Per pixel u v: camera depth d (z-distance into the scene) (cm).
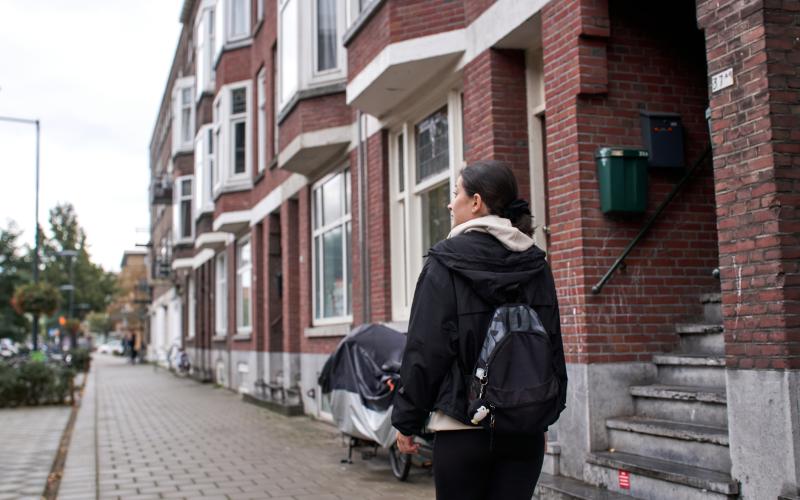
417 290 265
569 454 590
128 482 778
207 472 828
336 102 1161
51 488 758
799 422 402
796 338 409
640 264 602
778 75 429
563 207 614
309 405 1348
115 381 2767
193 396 1959
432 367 254
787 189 421
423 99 904
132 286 8225
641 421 554
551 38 637
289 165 1291
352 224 1138
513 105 728
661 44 632
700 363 544
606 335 584
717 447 475
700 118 634
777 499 407
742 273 437
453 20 791
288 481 762
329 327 1219
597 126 607
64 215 7081
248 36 1884
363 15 889
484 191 279
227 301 2166
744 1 442
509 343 247
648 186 609
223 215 1862
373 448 895
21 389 1692
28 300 2641
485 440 255
